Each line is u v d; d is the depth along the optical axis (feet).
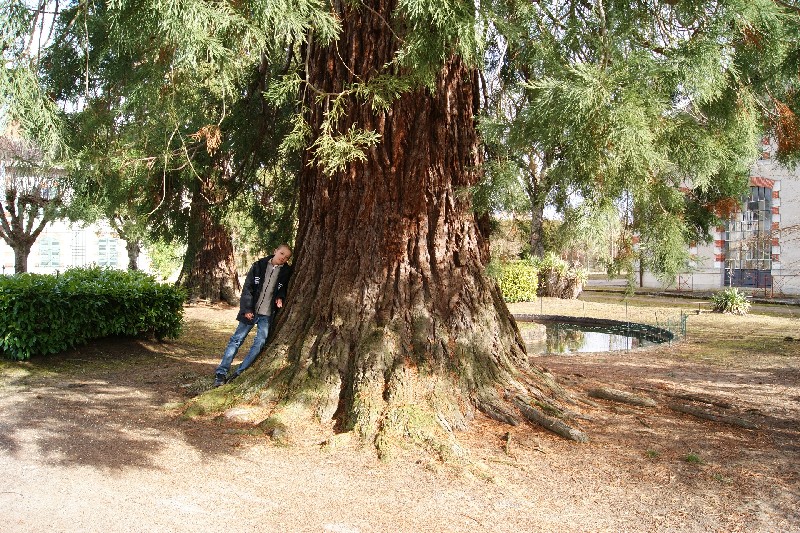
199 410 16.87
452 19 12.76
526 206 14.79
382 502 11.80
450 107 17.58
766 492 12.78
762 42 14.74
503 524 11.08
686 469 13.99
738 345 35.55
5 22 11.78
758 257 80.33
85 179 20.94
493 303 19.12
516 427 16.11
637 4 14.98
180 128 23.56
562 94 11.16
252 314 20.61
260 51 14.66
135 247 75.87
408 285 17.22
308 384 16.43
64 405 18.35
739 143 16.35
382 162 17.10
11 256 85.81
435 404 15.60
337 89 17.49
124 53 17.80
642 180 12.29
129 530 10.44
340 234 17.83
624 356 31.63
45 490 11.98
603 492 12.62
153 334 32.01
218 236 54.80
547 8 15.40
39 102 12.55
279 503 11.66
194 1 11.26
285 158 27.14
